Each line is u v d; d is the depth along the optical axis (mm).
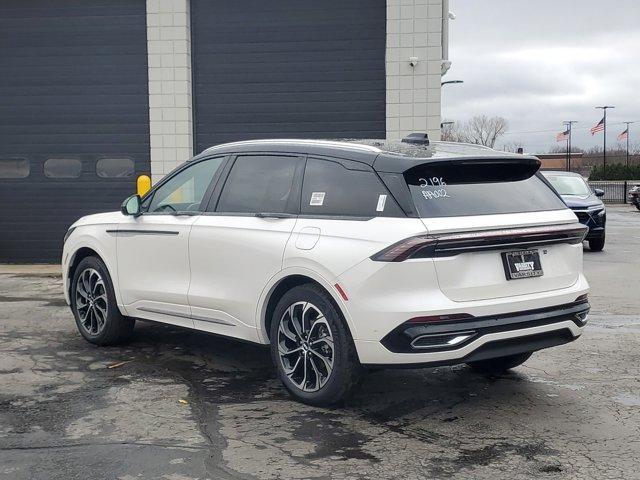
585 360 6418
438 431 4648
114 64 12938
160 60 12750
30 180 13250
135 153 13023
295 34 12742
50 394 5352
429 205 4672
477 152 5184
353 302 4637
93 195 13172
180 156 12852
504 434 4598
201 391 5453
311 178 5266
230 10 12812
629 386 5641
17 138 13219
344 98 12750
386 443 4434
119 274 6512
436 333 4445
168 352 6617
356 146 5164
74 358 6398
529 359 6449
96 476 3924
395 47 12445
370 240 4633
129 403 5156
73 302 7039
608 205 48094
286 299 5129
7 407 5059
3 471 3982
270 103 12867
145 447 4336
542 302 4859
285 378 5203
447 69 13211
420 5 12352
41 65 13070
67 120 13102
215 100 12945
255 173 5684
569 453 4289
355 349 4742
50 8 12953
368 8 12594
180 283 5961
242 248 5410
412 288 4484
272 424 4746
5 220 13352
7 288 10367
